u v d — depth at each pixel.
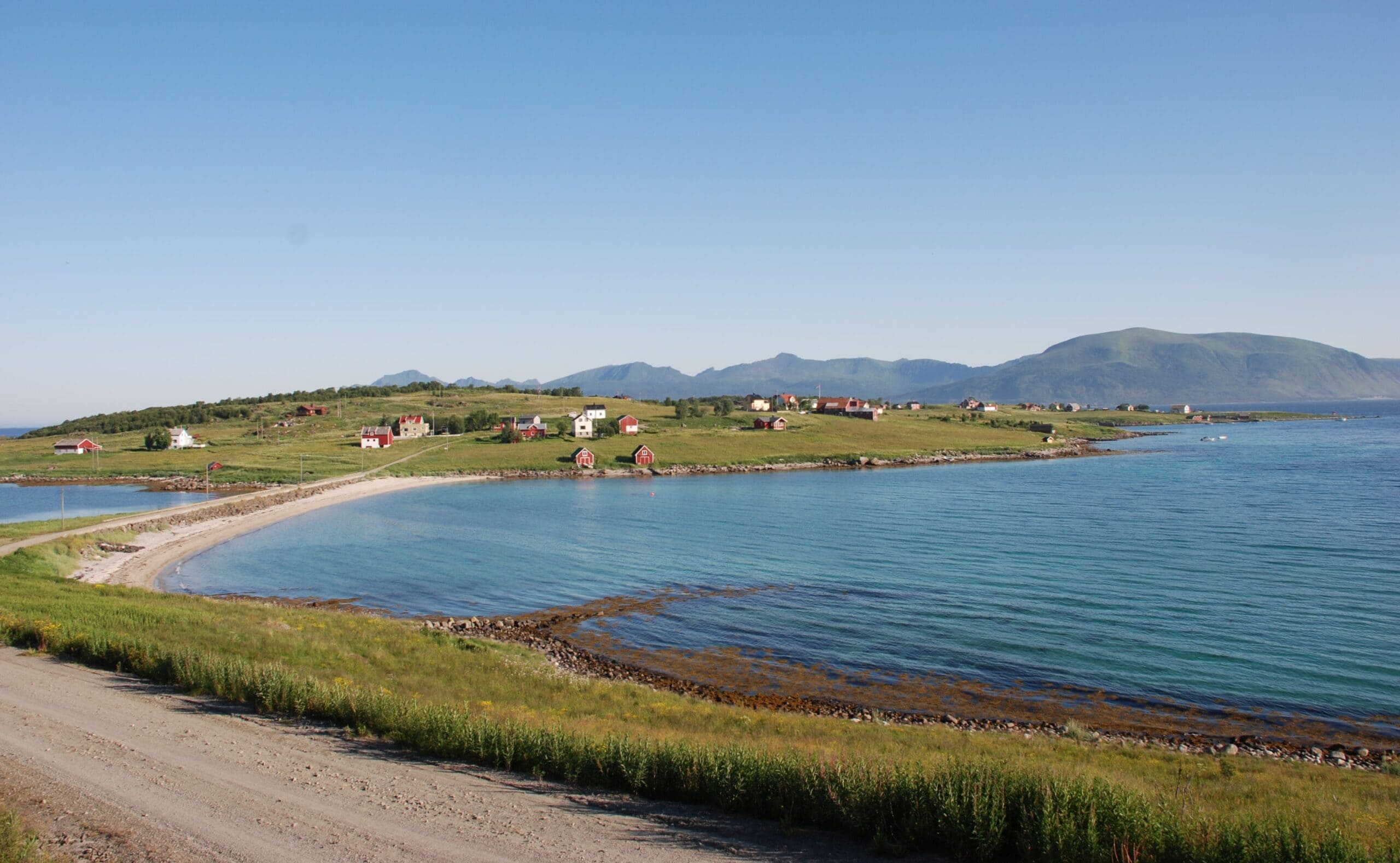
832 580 60.09
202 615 39.09
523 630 47.78
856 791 15.59
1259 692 36.31
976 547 72.69
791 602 53.78
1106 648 42.59
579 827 14.78
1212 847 13.23
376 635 39.09
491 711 24.50
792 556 70.12
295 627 38.97
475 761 18.75
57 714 21.22
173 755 18.23
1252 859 13.08
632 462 159.88
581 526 90.75
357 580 62.91
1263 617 48.28
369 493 127.00
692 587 58.72
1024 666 40.06
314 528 90.50
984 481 129.75
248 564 69.62
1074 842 13.12
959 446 187.00
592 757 18.17
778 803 15.77
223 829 14.18
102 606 39.28
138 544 77.31
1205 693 36.25
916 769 16.80
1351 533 75.38
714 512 100.31
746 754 18.06
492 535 84.56
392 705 21.75
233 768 17.47
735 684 37.81
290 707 22.81
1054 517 89.88
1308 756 29.42
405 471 147.50
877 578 60.84
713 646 43.94
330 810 15.20
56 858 12.71
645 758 17.72
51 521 86.88
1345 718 33.38
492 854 13.40
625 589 58.72
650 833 14.62
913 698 35.91
